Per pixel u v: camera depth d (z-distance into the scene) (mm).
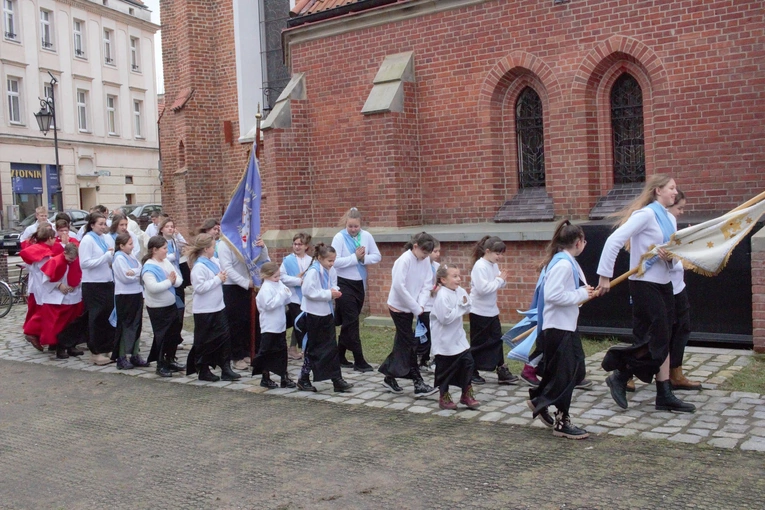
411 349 8391
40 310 11867
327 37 14516
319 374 8656
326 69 14617
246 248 10359
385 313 12859
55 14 44094
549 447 6375
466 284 11914
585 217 11789
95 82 47344
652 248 7078
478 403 7711
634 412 7180
